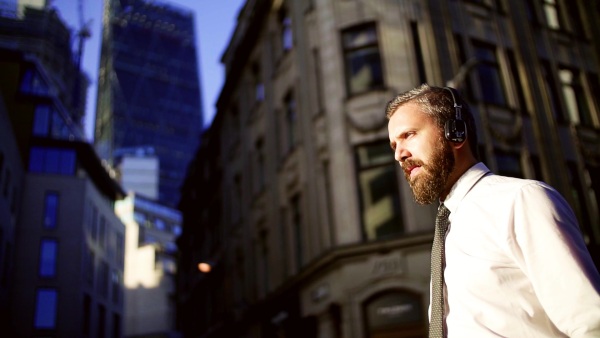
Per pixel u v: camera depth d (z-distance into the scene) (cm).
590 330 113
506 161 1522
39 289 3494
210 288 2814
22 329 3350
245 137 2339
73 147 3928
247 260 2150
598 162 1750
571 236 125
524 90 1691
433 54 1527
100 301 4153
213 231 2869
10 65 3969
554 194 136
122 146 18212
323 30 1627
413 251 1303
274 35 2064
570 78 1872
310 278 1516
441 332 148
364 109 1472
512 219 136
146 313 7319
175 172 17488
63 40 7394
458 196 156
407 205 1353
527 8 1911
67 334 3450
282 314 1659
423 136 167
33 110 3909
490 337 134
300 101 1727
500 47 1706
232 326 2266
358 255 1345
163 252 7888
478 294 139
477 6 1723
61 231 3688
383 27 1546
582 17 2042
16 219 3434
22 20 7119
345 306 1330
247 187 2252
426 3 1598
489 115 1551
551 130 1662
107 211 4556
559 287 121
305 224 1609
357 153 1455
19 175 3509
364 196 1412
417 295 1277
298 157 1708
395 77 1484
